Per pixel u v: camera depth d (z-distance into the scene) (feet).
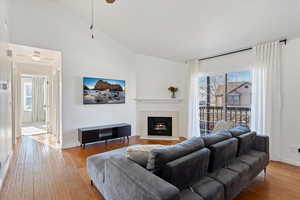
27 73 15.93
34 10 10.84
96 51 13.71
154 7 9.42
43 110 24.73
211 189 4.95
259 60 10.75
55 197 6.44
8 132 9.22
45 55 13.15
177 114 16.01
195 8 8.57
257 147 8.61
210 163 6.07
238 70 12.22
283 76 9.98
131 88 15.94
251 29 9.22
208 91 14.96
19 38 10.26
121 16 11.13
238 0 7.39
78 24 12.74
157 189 3.66
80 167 9.18
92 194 6.66
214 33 10.29
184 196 4.55
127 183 4.29
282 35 9.39
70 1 11.13
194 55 14.08
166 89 16.81
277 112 10.09
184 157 5.02
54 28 11.64
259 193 6.81
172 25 10.58
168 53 14.87
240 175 6.06
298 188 7.19
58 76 13.43
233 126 9.64
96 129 12.75
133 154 5.22
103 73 14.14
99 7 10.80
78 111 12.95
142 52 15.93
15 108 13.87
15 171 8.61
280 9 7.43
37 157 10.59
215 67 13.75
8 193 6.66
